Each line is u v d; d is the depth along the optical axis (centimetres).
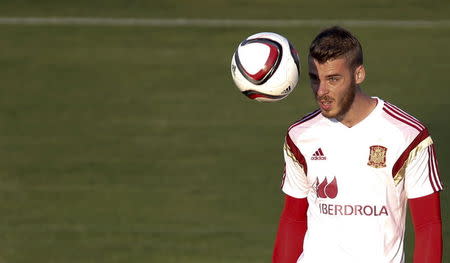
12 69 5738
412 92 5316
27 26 6494
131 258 3184
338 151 1595
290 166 1672
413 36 6269
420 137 1562
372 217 1598
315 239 1648
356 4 6906
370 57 5897
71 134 4722
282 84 1662
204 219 3600
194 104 5181
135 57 5962
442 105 5094
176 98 5284
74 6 6912
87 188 3978
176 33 6375
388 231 1608
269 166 4259
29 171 4200
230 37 6303
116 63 5859
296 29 6381
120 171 4200
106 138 4662
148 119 4953
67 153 4444
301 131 1627
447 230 3359
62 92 5375
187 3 6956
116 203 3791
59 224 3547
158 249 3272
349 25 6469
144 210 3709
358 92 1573
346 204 1605
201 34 6356
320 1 6969
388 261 1619
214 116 4991
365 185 1591
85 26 6500
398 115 1576
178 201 3812
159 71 5722
